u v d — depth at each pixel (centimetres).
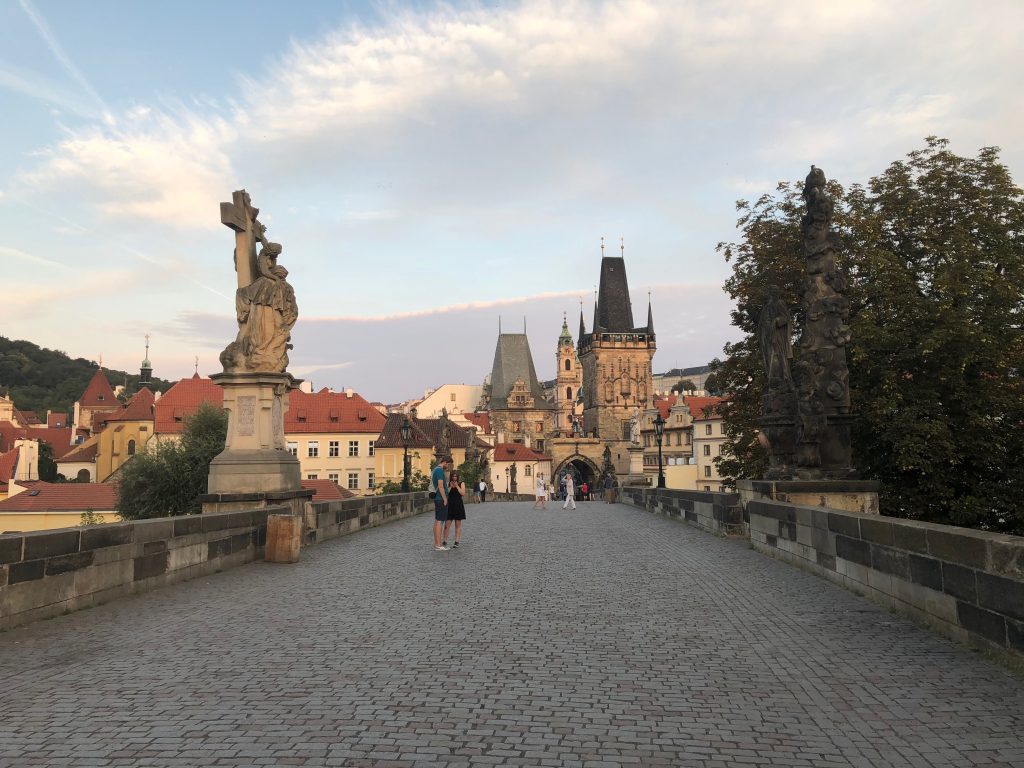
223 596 1061
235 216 1692
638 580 1210
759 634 822
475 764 471
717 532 2055
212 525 1290
